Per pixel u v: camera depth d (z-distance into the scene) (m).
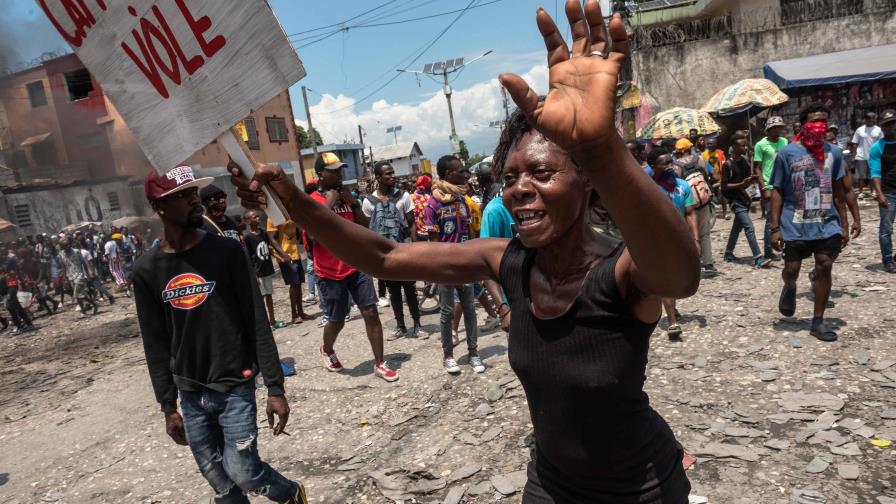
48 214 19.88
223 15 1.24
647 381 4.15
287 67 1.24
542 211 1.12
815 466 2.88
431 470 3.33
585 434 1.25
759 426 3.36
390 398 4.49
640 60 17.31
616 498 1.30
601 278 1.17
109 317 11.44
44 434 4.77
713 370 4.21
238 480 2.46
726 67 16.89
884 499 2.62
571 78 0.81
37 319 12.45
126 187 20.95
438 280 1.55
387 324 6.77
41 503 3.57
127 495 3.55
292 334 6.82
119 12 1.30
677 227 0.90
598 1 0.83
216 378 2.41
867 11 15.93
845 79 14.34
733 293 6.07
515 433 3.61
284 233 7.32
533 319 1.28
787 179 4.62
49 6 1.34
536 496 1.44
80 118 20.14
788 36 16.45
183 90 1.32
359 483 3.29
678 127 14.02
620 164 0.83
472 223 5.96
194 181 2.40
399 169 68.06
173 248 2.45
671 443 1.37
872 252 7.20
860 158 12.22
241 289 2.47
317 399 4.66
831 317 4.97
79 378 6.61
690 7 20.53
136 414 4.94
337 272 4.95
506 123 1.23
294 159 29.66
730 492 2.77
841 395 3.62
